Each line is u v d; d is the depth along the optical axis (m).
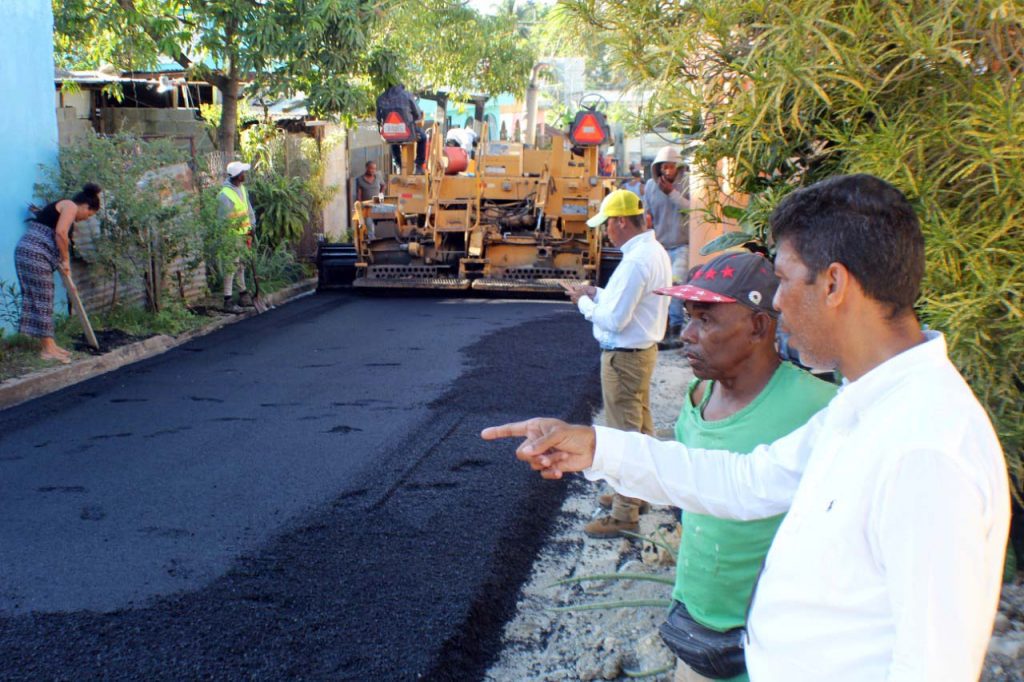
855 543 1.44
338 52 13.57
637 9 3.12
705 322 2.40
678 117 3.33
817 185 1.60
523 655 3.63
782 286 1.61
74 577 4.11
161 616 3.75
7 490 5.22
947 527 1.30
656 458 2.09
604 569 4.36
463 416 6.60
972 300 2.61
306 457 5.75
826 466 1.54
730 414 2.41
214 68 14.48
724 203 3.84
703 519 2.35
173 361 8.56
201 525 4.69
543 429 2.08
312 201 14.96
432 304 11.89
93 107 16.00
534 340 9.33
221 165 12.73
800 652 1.52
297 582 4.05
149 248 9.84
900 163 2.67
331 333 9.87
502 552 4.37
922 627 1.30
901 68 2.79
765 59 2.82
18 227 8.76
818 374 3.65
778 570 1.59
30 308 8.09
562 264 12.55
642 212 4.75
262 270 12.58
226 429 6.37
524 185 12.73
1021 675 3.20
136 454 5.84
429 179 12.68
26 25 8.84
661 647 3.60
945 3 2.63
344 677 3.31
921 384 1.43
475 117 23.61
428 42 19.92
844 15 2.72
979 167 2.67
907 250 1.50
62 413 6.79
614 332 4.76
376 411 6.77
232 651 3.48
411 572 4.14
